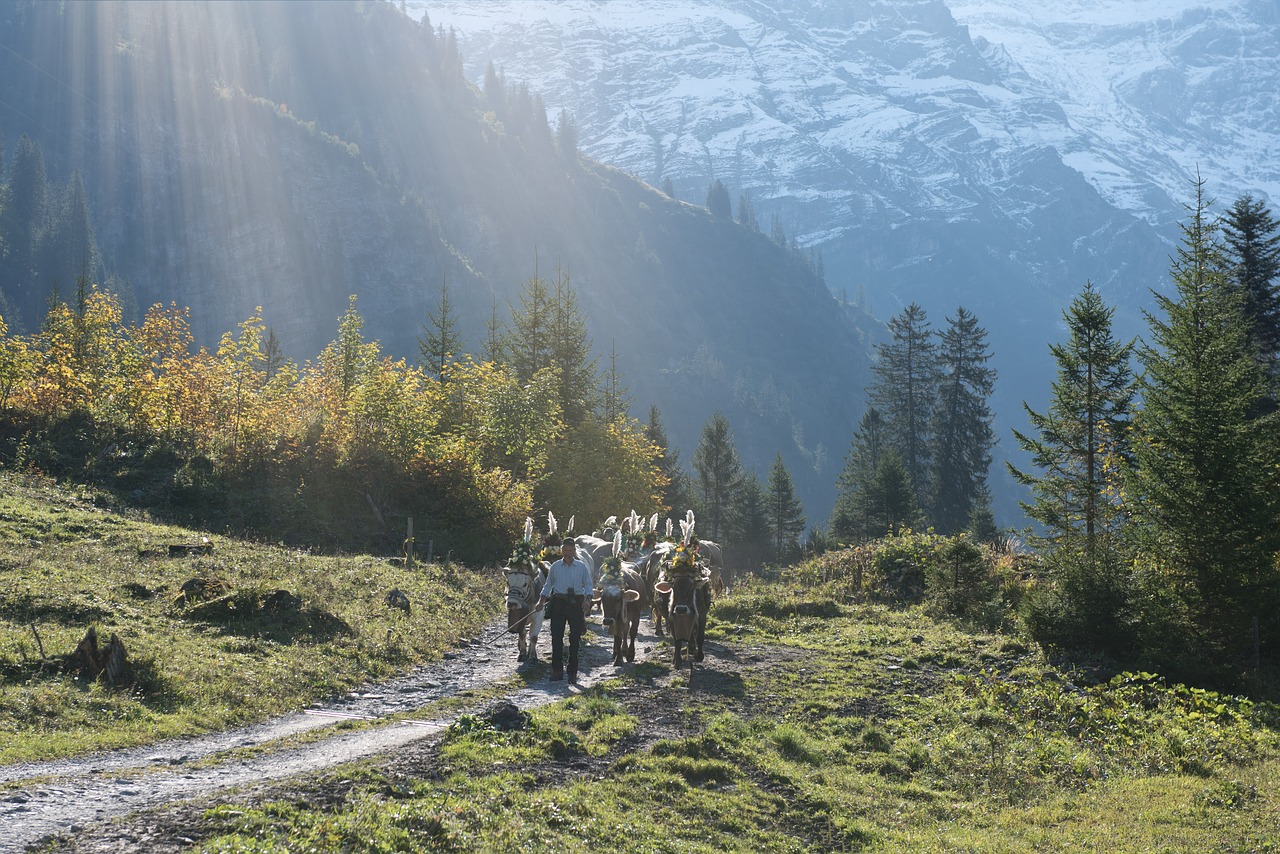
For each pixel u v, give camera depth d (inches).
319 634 736.3
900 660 789.2
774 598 1092.5
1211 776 533.0
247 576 869.8
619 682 677.9
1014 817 459.5
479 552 1354.6
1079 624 818.8
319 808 368.2
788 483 3405.5
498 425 1663.4
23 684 528.1
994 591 1092.5
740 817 430.9
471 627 898.1
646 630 953.5
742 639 892.0
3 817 348.2
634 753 494.9
